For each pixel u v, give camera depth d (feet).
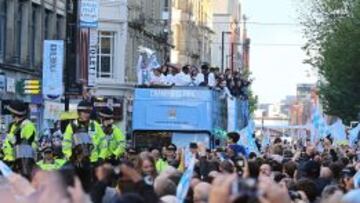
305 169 70.69
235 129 167.12
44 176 26.91
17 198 26.58
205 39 493.77
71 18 186.19
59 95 173.68
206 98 143.74
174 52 390.63
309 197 55.93
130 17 271.08
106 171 48.03
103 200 45.57
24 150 71.77
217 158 96.07
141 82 153.17
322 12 269.03
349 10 260.62
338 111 282.36
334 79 272.31
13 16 190.60
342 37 257.14
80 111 77.30
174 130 144.36
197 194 43.01
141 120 144.97
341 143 176.96
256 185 25.59
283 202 27.89
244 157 100.01
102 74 260.42
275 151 131.23
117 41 262.47
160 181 48.98
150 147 144.56
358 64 259.60
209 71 157.69
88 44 202.80
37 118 197.26
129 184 42.39
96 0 192.85
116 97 259.60
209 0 523.70
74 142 76.54
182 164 103.71
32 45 206.90
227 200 25.57
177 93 144.56
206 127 143.43
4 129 144.15
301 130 336.70
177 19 395.96
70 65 177.99
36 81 181.68
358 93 274.57
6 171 45.62
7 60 187.62
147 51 157.28
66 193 26.32
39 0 208.44
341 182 69.82
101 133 78.69
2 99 179.01
